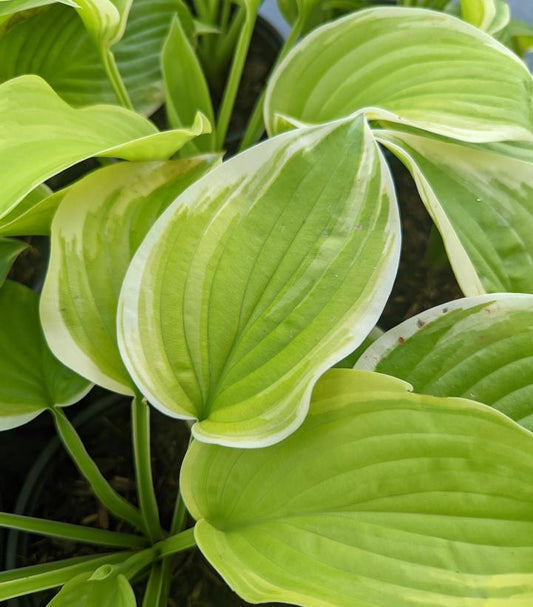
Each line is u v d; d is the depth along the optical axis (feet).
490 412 1.86
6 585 2.01
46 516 2.44
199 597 2.36
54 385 2.21
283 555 1.86
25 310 2.26
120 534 2.33
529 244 2.21
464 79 2.21
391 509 1.86
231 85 2.64
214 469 1.94
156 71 2.67
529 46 2.80
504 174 2.25
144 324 1.93
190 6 3.29
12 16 2.45
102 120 2.09
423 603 1.79
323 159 1.93
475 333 2.03
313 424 1.91
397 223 1.90
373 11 2.33
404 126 2.34
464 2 2.41
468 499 1.84
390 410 1.89
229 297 1.94
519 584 1.79
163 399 1.94
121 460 2.52
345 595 1.80
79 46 2.57
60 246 2.00
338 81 2.35
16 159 1.90
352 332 1.87
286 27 3.51
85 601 2.04
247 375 1.93
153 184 2.07
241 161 1.94
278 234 1.93
